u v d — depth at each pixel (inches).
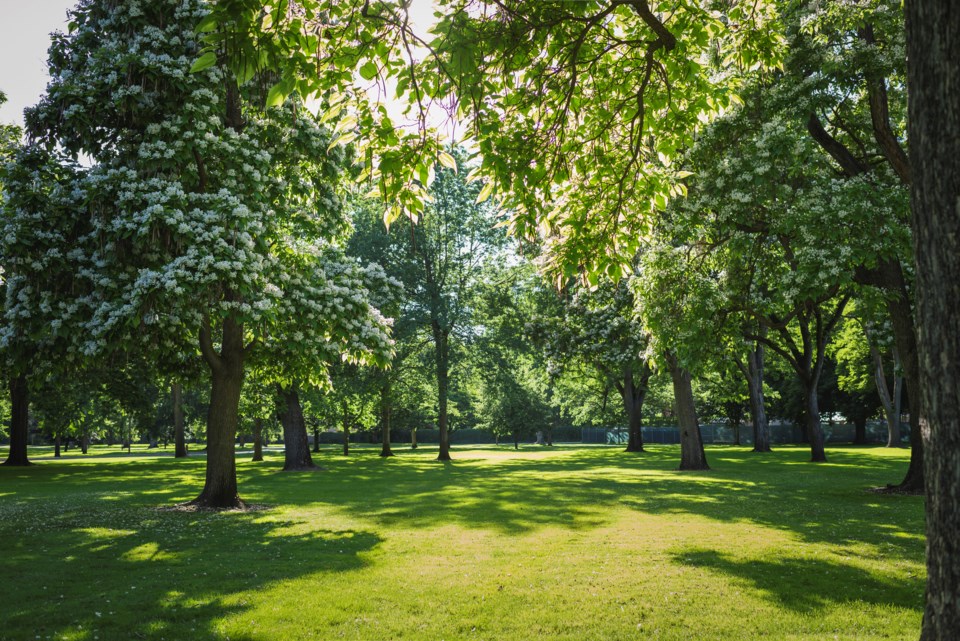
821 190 621.9
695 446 1166.3
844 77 587.5
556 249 347.9
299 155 684.7
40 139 575.8
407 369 1861.5
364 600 322.7
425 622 289.9
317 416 2017.7
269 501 757.3
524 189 294.4
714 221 716.7
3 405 2237.9
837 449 1899.6
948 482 131.6
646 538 476.1
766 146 613.9
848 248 577.0
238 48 212.7
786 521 551.5
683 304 748.0
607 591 333.1
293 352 700.0
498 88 277.1
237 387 703.1
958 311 130.7
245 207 555.5
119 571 386.6
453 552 434.9
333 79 249.1
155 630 278.8
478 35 245.1
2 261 542.0
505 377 1844.2
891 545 441.4
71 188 575.2
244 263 537.0
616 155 342.3
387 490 874.1
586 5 261.7
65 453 2962.6
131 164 578.2
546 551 433.7
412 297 1722.4
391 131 259.4
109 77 543.8
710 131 665.6
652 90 323.9
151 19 595.8
